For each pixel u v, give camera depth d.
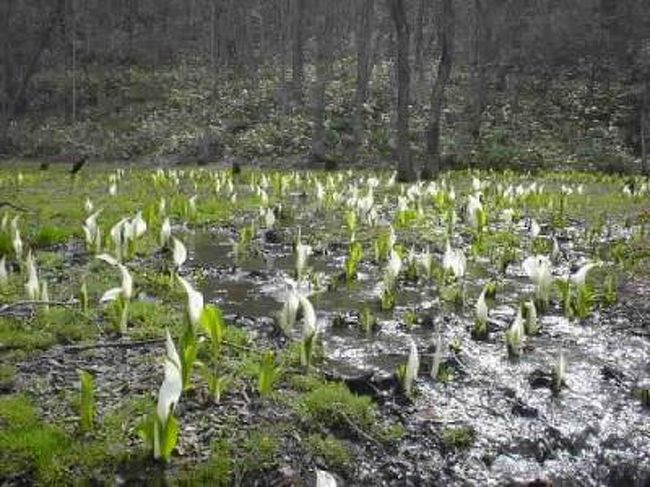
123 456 3.91
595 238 11.23
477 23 35.59
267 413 4.51
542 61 40.59
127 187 17.80
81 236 9.97
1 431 4.09
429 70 41.69
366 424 4.48
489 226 12.13
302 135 33.06
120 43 46.38
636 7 39.78
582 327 6.62
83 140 35.56
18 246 7.36
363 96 30.19
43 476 3.74
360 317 6.66
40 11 44.59
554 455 4.36
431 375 5.24
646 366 5.68
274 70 42.97
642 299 7.60
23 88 35.56
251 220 12.39
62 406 4.51
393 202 15.46
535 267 6.98
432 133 22.55
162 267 8.24
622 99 35.34
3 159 33.44
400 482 4.00
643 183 20.73
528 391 5.12
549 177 24.16
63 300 6.62
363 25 29.66
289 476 3.92
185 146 33.84
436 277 8.24
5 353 5.32
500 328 6.50
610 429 4.65
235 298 7.30
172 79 42.16
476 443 4.40
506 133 32.25
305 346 5.00
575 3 41.78
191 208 11.77
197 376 4.95
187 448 4.07
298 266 7.09
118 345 5.31
